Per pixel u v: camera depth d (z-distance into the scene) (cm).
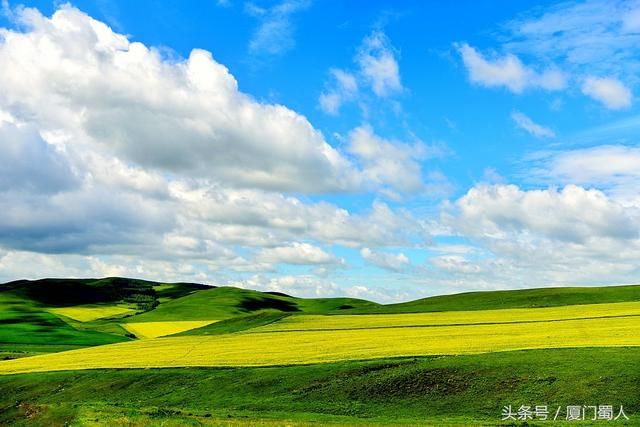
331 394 5094
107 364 7012
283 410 4841
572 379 4641
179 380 6000
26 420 4522
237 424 3803
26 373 6875
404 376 5203
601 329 6856
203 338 9356
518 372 4928
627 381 4484
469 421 4016
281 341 8012
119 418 3903
